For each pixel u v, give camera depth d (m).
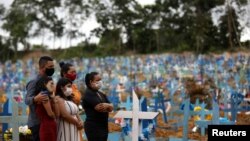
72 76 10.12
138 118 10.72
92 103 9.50
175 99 22.00
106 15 85.75
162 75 44.53
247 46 50.59
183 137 12.89
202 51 73.56
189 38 83.19
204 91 23.84
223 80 35.03
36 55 87.94
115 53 84.06
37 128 8.99
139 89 32.28
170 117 17.91
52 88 8.97
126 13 86.38
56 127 8.97
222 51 72.94
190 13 82.50
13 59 88.00
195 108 16.78
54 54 85.25
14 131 11.18
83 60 64.94
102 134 9.55
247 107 19.64
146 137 11.66
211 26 77.56
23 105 14.96
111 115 17.73
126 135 12.93
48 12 87.12
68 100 9.38
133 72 48.47
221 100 20.41
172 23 87.06
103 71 49.47
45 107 8.74
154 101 20.80
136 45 87.69
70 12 85.62
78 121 9.33
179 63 54.16
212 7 71.69
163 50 86.19
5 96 22.80
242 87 27.66
